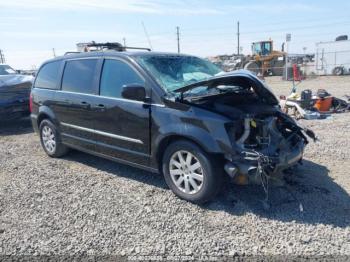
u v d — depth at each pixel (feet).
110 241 11.00
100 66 16.48
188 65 16.38
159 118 13.73
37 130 21.08
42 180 16.51
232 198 13.78
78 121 17.51
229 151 12.16
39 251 10.57
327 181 15.40
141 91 13.69
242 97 14.85
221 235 11.20
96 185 15.66
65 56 19.25
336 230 11.31
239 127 12.66
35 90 20.74
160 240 10.99
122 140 15.35
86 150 17.65
